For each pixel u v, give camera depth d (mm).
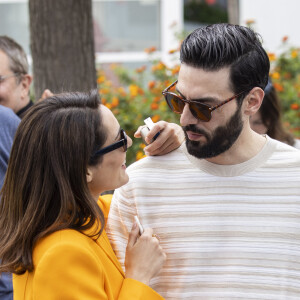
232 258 1975
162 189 2080
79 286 1769
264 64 1970
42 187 1859
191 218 2027
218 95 1896
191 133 1951
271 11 7625
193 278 2000
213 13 8398
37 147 1858
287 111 5258
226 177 2016
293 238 1957
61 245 1786
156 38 7848
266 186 1994
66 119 1860
